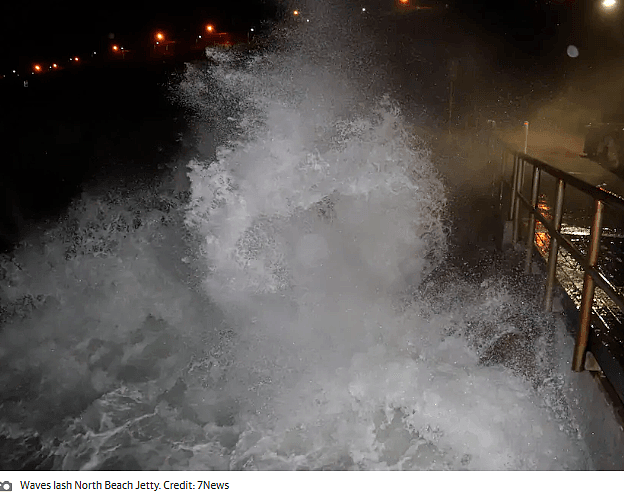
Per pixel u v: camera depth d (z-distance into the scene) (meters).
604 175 11.75
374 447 3.86
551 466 3.62
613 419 3.24
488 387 4.30
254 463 3.75
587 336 3.85
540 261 5.61
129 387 4.62
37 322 5.56
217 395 4.49
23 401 4.46
